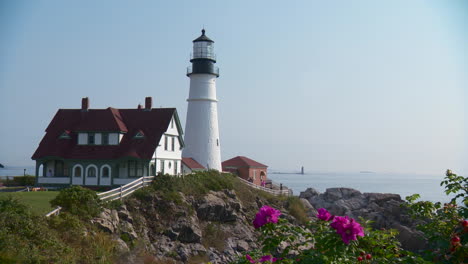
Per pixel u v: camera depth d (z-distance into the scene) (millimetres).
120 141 41969
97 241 22047
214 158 54031
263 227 8406
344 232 7316
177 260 28203
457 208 9289
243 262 8781
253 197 43875
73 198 24734
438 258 8297
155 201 32219
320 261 7586
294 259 8383
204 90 53906
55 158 41500
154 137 41844
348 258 7727
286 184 182625
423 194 112625
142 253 25297
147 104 45438
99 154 41219
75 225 21766
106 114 43500
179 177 37719
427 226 9422
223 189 40531
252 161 66062
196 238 31625
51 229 20203
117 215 27578
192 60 53938
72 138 43312
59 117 45312
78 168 41375
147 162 40219
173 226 30922
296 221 43156
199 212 34688
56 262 16594
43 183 41562
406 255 8578
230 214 36844
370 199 50344
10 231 17219
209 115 54031
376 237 8648
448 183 9453
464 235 7703
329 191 54000
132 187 32406
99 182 40781
